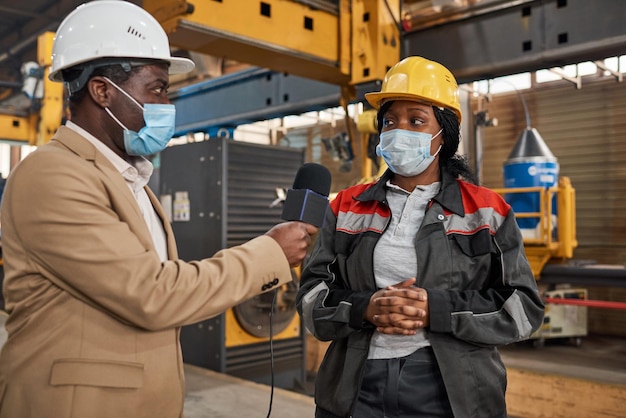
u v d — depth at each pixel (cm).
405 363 144
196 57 575
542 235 526
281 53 375
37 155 103
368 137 416
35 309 104
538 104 820
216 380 414
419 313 136
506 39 369
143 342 108
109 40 110
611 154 755
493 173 861
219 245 450
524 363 526
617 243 750
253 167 470
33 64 702
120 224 102
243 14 348
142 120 113
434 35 404
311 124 1153
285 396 377
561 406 456
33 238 99
